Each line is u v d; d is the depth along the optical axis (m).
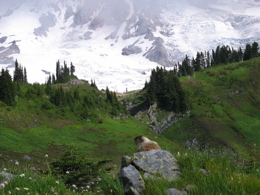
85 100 115.69
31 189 6.68
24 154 54.50
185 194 6.11
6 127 72.00
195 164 7.79
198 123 123.25
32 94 98.12
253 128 114.81
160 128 128.62
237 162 8.07
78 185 18.45
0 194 6.20
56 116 93.19
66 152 22.98
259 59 198.12
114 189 6.83
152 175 7.33
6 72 87.50
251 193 5.73
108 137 89.44
